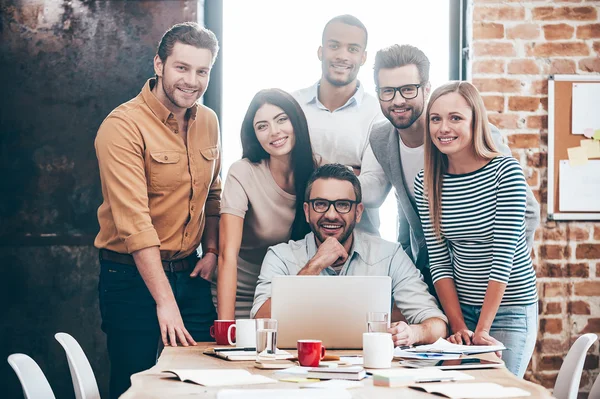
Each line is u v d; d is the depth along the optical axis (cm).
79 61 376
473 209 296
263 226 360
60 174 376
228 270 344
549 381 373
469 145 295
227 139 388
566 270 376
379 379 176
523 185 287
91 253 374
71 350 222
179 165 321
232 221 352
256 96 361
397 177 362
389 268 337
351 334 251
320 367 202
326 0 388
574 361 216
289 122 360
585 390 375
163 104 321
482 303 304
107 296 315
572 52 379
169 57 314
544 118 378
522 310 301
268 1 389
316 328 251
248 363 216
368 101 370
